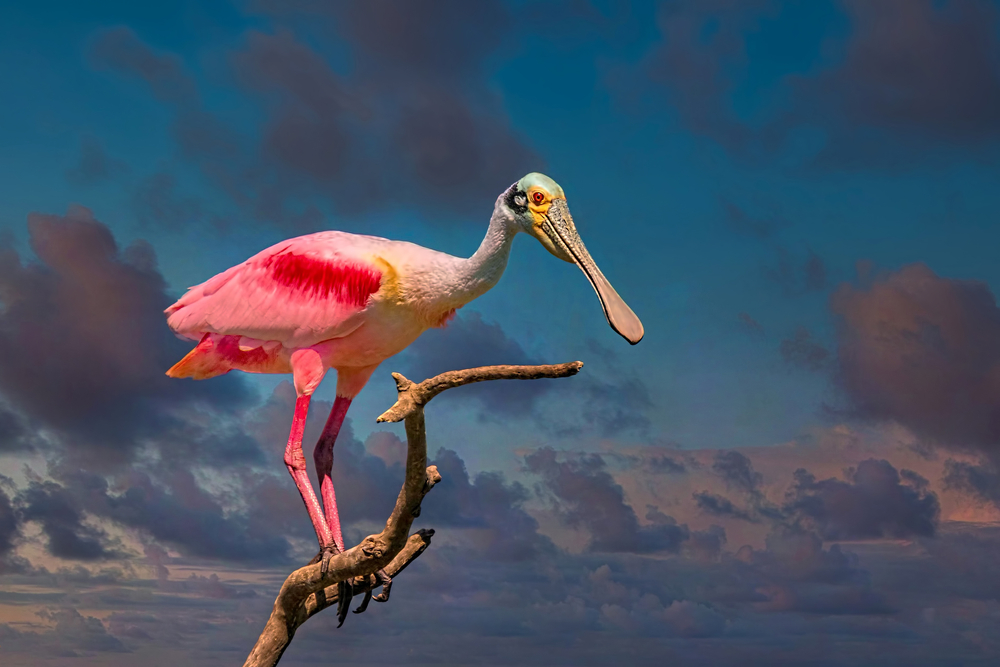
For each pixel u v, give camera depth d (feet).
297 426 23.57
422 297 23.88
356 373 25.38
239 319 23.95
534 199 24.59
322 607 21.25
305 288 23.82
